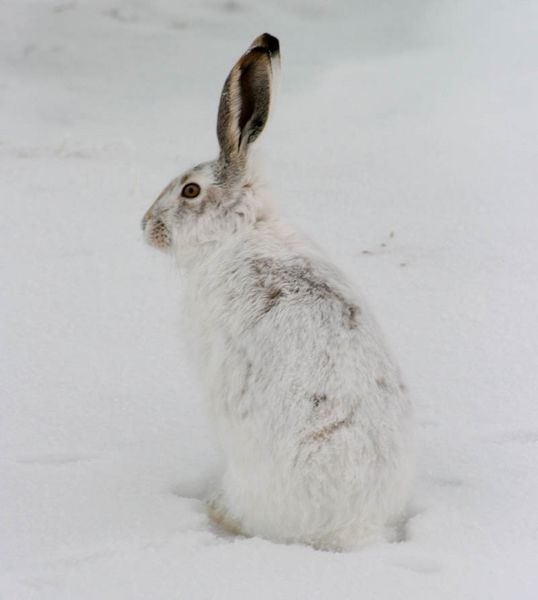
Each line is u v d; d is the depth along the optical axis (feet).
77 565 55.47
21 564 55.98
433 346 79.56
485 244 92.48
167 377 77.61
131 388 76.18
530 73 125.70
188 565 54.65
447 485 64.64
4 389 75.66
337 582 53.16
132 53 136.26
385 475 57.62
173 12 147.13
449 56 132.57
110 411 73.51
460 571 54.34
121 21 144.46
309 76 129.80
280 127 117.29
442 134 113.19
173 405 74.43
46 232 96.12
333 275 61.21
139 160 109.60
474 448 68.28
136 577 53.88
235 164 65.36
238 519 60.90
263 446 57.93
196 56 135.74
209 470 66.85
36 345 80.69
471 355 78.54
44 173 107.04
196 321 62.64
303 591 52.44
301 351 57.98
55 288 87.86
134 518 61.00
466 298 85.15
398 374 60.34
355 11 148.46
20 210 99.60
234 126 64.95
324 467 56.54
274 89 65.16
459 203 99.09
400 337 80.53
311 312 58.90
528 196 99.45
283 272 60.59
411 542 57.62
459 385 75.20
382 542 58.13
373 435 57.21
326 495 56.80
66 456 68.49
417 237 94.12
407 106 120.57
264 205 65.10
